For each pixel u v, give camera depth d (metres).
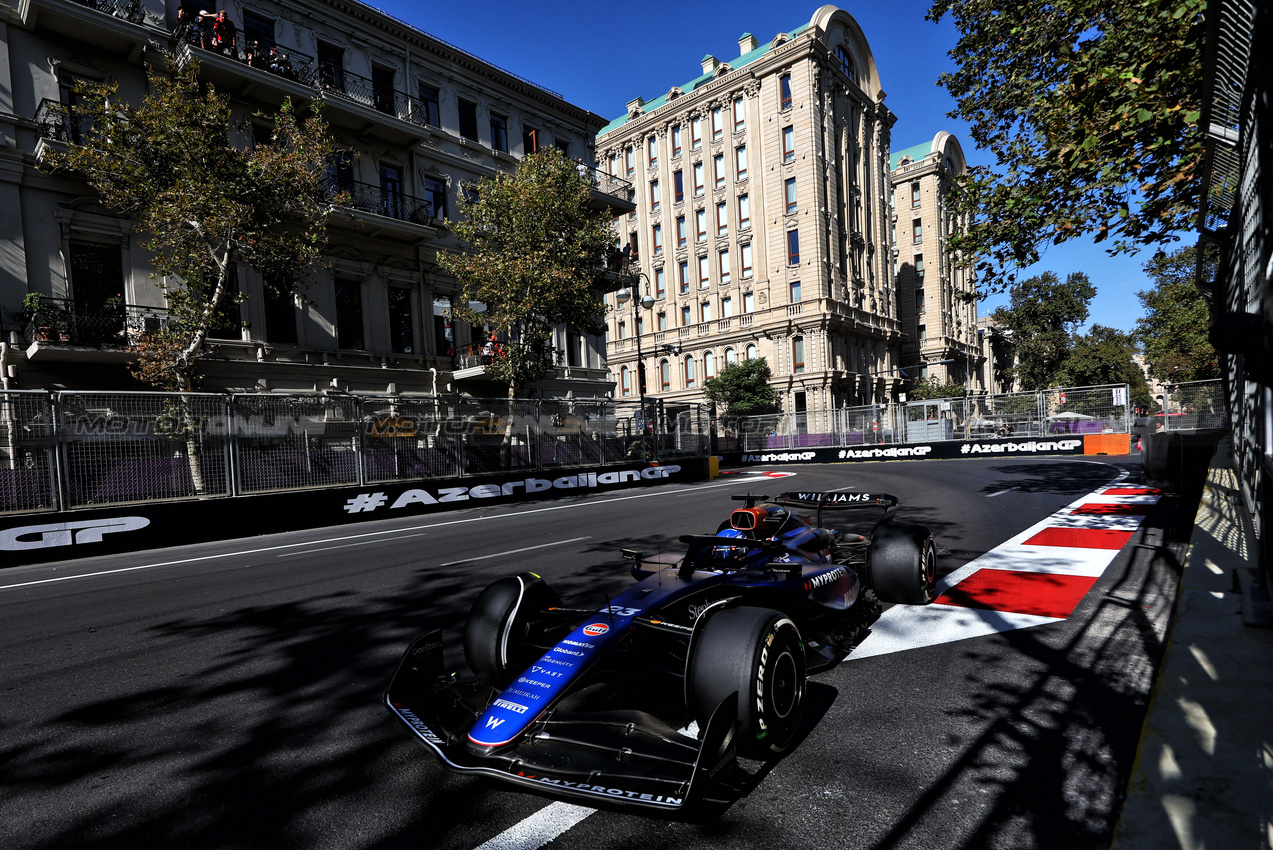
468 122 25.41
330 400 14.25
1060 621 4.90
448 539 10.87
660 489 20.08
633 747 2.85
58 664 4.96
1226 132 5.37
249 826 2.71
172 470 11.97
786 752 3.14
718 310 46.84
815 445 31.61
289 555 9.97
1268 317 1.92
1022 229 9.32
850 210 46.44
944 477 17.80
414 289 23.16
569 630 3.92
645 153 50.25
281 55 19.02
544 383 27.06
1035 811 2.61
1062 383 50.38
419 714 3.10
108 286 16.75
